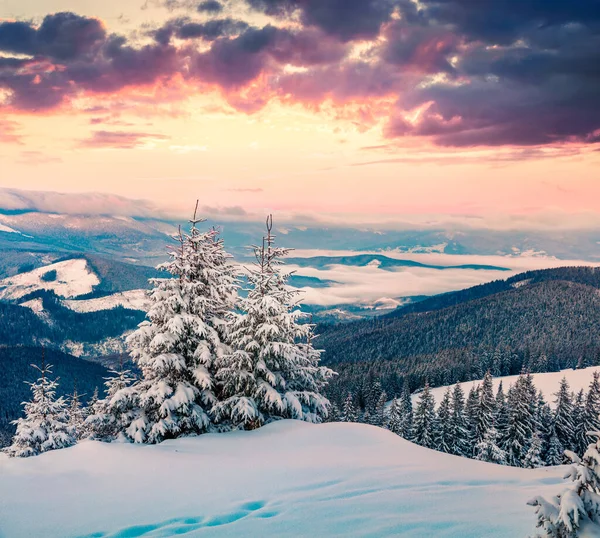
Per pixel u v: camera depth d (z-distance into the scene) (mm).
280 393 18656
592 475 4867
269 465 10648
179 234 18797
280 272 19219
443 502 7262
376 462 10641
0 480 9195
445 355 154000
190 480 9469
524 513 6570
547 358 144250
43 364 23031
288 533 6125
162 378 17578
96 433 17750
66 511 7531
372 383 105438
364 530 6102
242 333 18438
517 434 45875
